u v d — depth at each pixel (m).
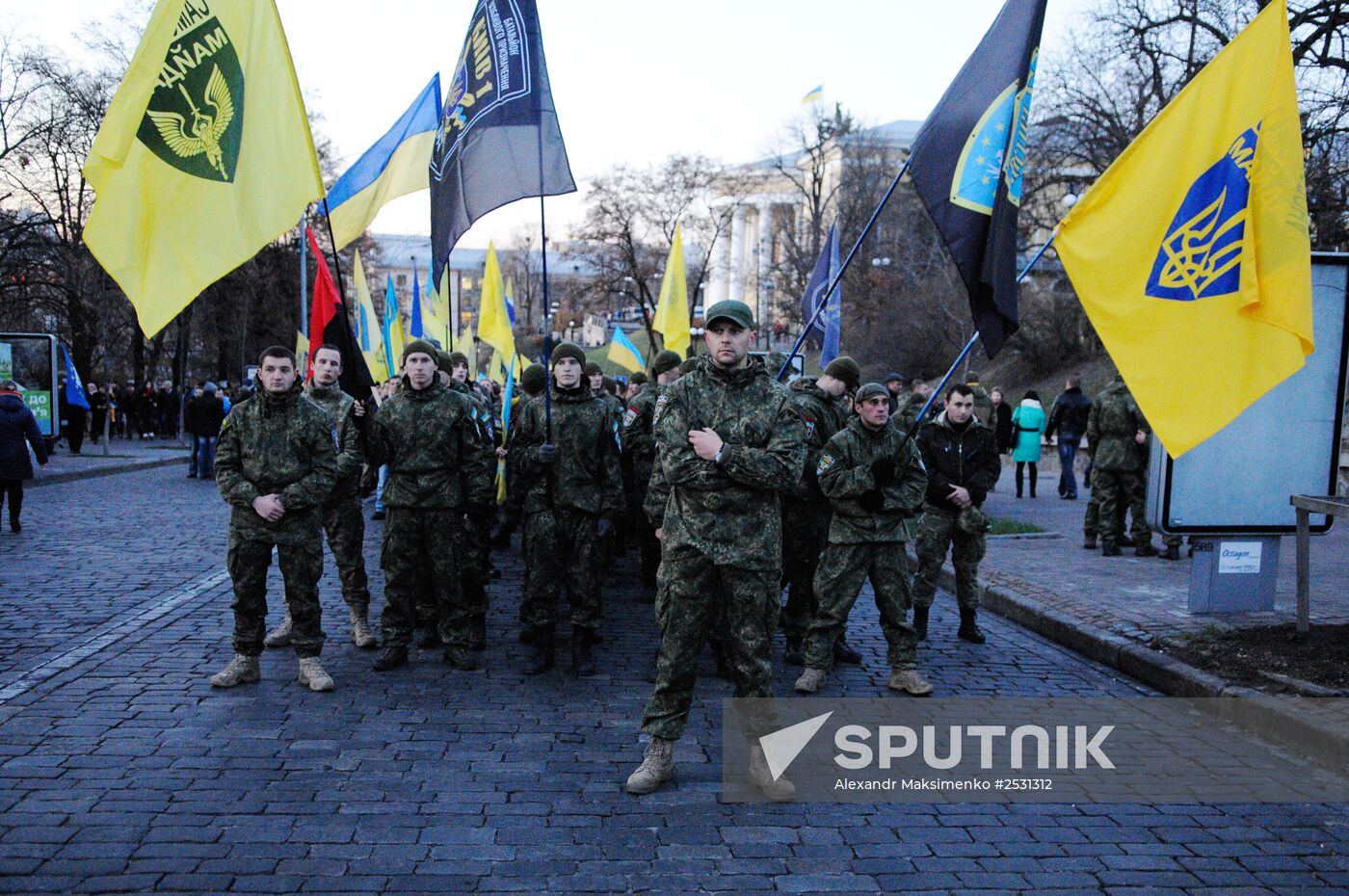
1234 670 6.29
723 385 4.54
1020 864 3.95
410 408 6.44
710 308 4.53
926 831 4.24
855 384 7.21
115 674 6.13
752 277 68.69
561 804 4.39
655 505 6.44
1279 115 5.91
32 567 9.84
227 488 5.79
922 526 7.68
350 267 40.97
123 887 3.55
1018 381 40.47
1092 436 11.57
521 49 6.77
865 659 7.18
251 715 5.45
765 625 4.54
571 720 5.55
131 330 37.88
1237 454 7.86
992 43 6.43
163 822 4.09
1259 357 6.04
